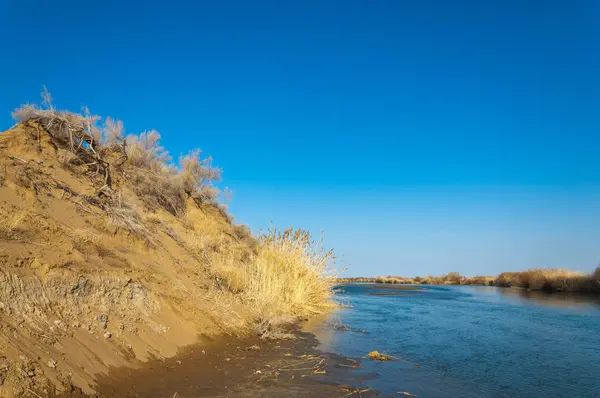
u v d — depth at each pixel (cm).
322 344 961
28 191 737
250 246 1902
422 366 794
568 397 632
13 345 435
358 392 598
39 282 551
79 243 706
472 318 1559
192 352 725
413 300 2470
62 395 427
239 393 557
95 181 1035
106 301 648
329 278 1905
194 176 1827
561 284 3697
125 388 516
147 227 1055
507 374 756
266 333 977
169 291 841
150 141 1605
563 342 1075
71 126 1077
